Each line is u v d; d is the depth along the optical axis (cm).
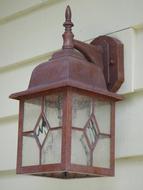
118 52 146
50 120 128
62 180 164
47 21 180
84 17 165
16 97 136
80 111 128
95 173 129
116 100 138
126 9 153
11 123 191
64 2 174
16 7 193
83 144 127
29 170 130
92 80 133
